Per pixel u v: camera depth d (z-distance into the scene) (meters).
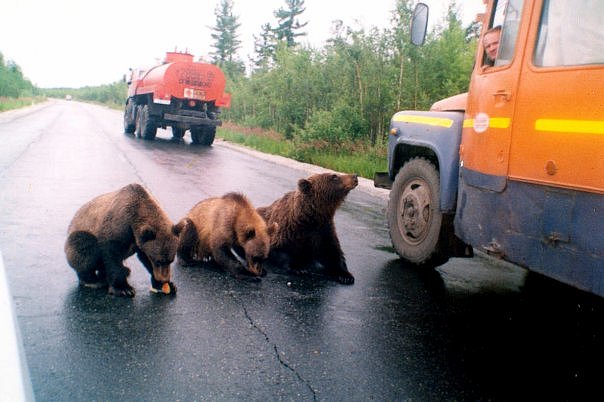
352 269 5.64
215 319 3.86
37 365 2.90
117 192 4.29
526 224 3.57
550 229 3.34
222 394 2.77
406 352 3.54
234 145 23.05
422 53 16.50
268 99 26.66
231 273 5.11
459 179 4.68
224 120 34.56
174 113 19.95
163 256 4.14
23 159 11.48
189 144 20.95
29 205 6.99
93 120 32.69
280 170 14.43
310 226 5.38
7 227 5.79
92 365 2.96
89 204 4.48
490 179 3.99
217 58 57.59
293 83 22.80
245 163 15.48
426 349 3.62
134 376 2.88
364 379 3.09
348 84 18.91
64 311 3.72
